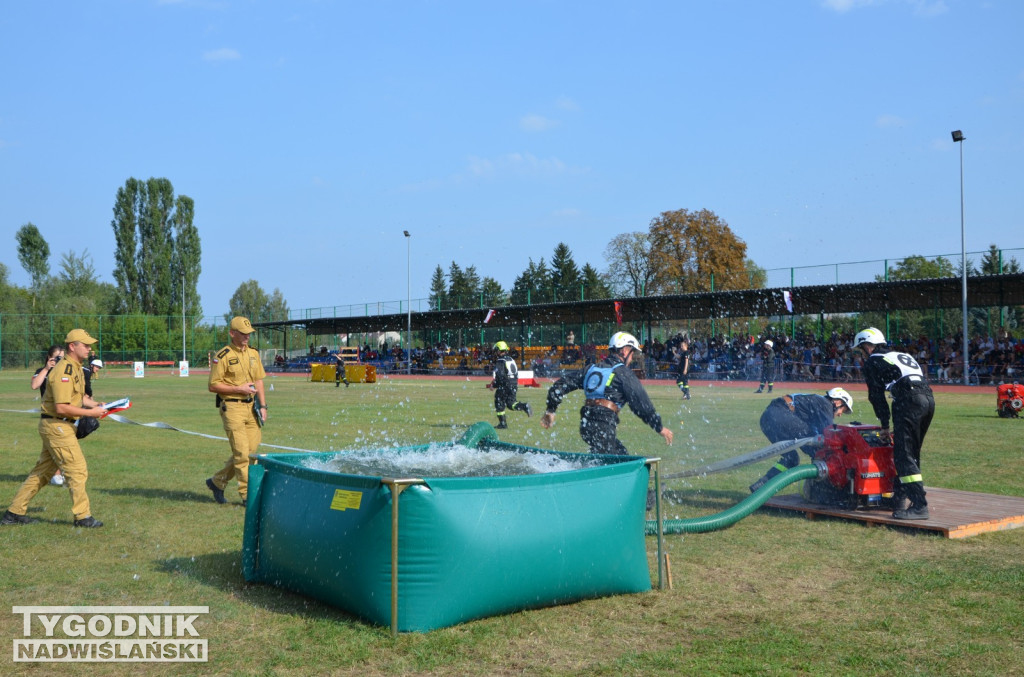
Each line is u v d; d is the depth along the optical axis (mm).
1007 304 33250
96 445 12992
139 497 8578
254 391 8219
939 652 4121
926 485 9047
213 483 8258
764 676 3814
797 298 36469
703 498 8484
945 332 37625
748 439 13945
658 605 4906
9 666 4062
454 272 101000
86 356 7355
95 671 3990
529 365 47438
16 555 6199
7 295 74688
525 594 4652
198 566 5895
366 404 23844
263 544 5359
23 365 66250
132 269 76750
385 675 3861
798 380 36688
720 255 55031
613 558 4973
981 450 11930
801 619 4652
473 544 4453
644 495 5223
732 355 39188
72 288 82125
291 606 4941
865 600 4996
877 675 3834
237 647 4258
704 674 3844
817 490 7828
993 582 5355
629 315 44750
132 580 5527
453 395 29219
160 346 71375
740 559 6008
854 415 17547
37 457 11828
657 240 56656
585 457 5871
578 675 3838
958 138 31281
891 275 33062
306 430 15680
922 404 7043
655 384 35469
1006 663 3979
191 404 23484
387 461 6004
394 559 4359
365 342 63188
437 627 4406
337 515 4707
